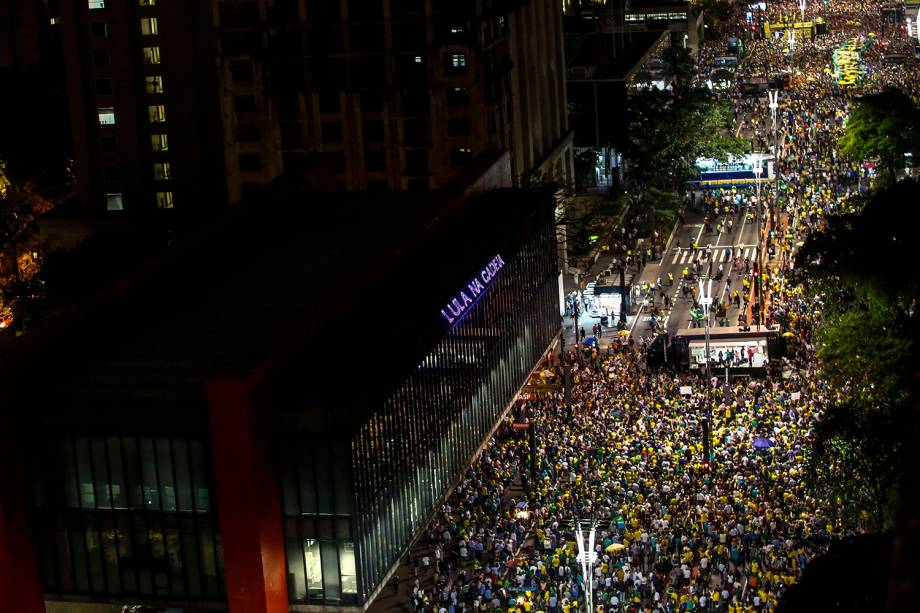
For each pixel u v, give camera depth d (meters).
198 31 197.62
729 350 150.75
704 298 144.62
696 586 100.44
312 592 97.88
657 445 126.19
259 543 93.38
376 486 99.88
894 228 115.31
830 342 119.94
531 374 147.88
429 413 113.12
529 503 118.06
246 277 121.00
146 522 97.50
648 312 181.38
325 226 134.50
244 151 185.62
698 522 108.94
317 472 94.69
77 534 98.75
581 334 169.00
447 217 135.50
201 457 94.69
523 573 105.12
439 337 115.50
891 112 191.00
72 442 96.62
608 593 100.50
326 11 178.75
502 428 139.25
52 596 100.62
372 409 98.12
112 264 164.38
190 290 118.00
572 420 136.25
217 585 97.56
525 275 144.88
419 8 175.88
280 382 96.25
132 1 197.62
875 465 96.38
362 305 112.00
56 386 100.31
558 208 193.62
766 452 122.25
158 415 95.44
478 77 176.75
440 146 180.25
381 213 137.50
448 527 117.38
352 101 180.75
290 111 183.12
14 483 97.12
